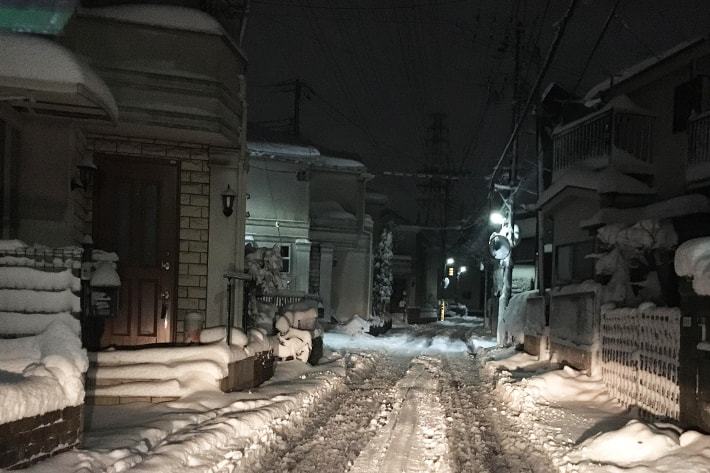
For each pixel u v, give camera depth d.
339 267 30.69
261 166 25.92
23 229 8.52
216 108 10.06
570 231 18.39
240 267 10.88
